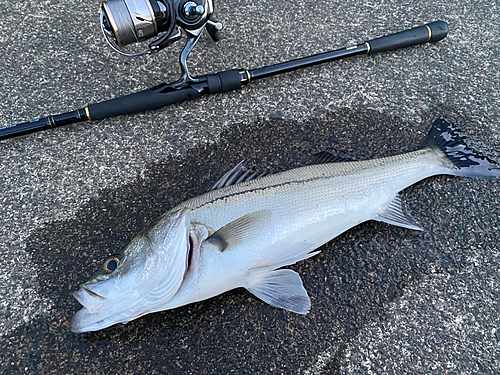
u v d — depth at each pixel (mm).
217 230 431
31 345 428
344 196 470
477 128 547
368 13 635
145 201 495
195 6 447
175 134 532
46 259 465
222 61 585
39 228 479
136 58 578
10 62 570
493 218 498
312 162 512
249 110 550
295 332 439
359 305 452
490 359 438
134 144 524
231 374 425
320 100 561
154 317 438
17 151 513
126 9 425
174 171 512
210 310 443
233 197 447
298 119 548
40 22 599
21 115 541
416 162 501
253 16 620
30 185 499
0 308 442
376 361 433
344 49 563
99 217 486
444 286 464
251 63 588
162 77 570
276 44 603
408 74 583
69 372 420
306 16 627
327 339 439
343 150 532
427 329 447
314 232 457
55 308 444
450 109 562
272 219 443
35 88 557
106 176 506
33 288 452
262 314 444
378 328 445
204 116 544
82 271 460
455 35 616
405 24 628
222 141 531
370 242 479
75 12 610
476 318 453
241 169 492
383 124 549
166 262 410
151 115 540
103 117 519
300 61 553
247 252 430
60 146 519
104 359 425
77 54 580
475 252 481
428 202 502
